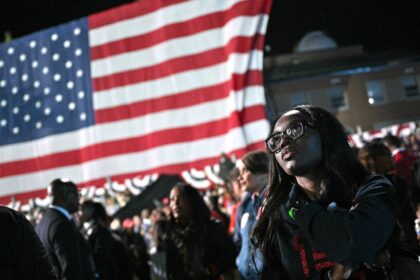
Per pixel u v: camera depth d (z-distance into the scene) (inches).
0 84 495.5
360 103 469.1
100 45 451.5
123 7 445.4
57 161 461.4
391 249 70.0
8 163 482.6
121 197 614.9
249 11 397.1
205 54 409.7
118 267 253.3
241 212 185.5
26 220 106.4
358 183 74.2
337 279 69.2
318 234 66.3
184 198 188.9
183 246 187.5
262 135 383.9
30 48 485.4
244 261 157.2
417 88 548.1
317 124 74.0
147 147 426.0
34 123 476.1
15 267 101.3
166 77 421.7
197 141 407.2
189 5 418.6
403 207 150.7
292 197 76.1
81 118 454.0
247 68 393.1
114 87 442.3
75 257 167.2
